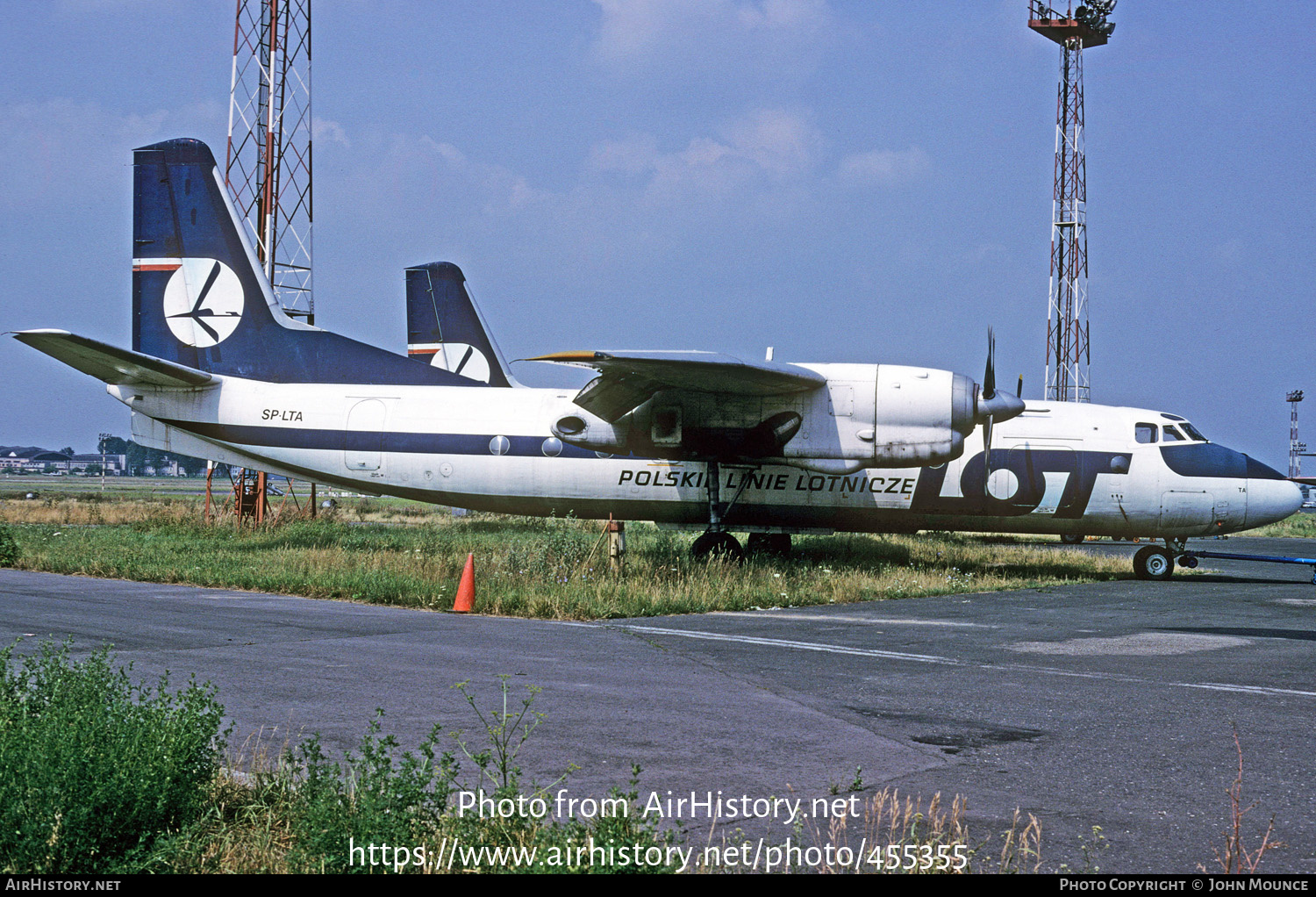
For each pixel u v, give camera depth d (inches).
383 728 271.9
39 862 168.9
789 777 235.0
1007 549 1080.8
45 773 176.1
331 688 322.0
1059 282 1736.0
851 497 803.4
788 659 394.3
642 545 914.1
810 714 298.0
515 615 525.0
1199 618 537.6
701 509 823.7
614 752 253.6
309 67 1213.1
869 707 309.9
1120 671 372.2
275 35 1188.5
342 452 847.7
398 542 893.2
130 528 1077.1
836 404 744.3
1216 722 291.9
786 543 882.1
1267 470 797.9
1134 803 218.1
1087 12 1728.6
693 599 569.9
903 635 462.6
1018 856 185.6
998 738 272.5
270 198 1180.5
